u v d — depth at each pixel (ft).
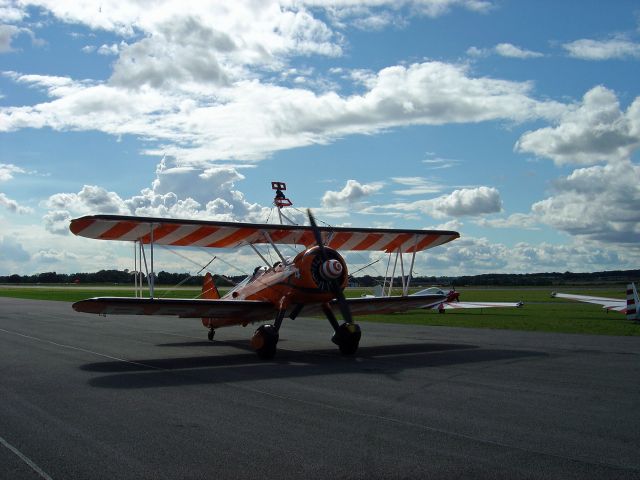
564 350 40.86
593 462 15.64
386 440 17.75
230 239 46.14
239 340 51.24
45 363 35.22
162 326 67.67
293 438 17.98
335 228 45.65
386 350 42.14
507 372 31.04
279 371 32.01
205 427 19.36
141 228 41.04
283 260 41.68
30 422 20.10
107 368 33.17
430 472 14.85
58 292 204.44
